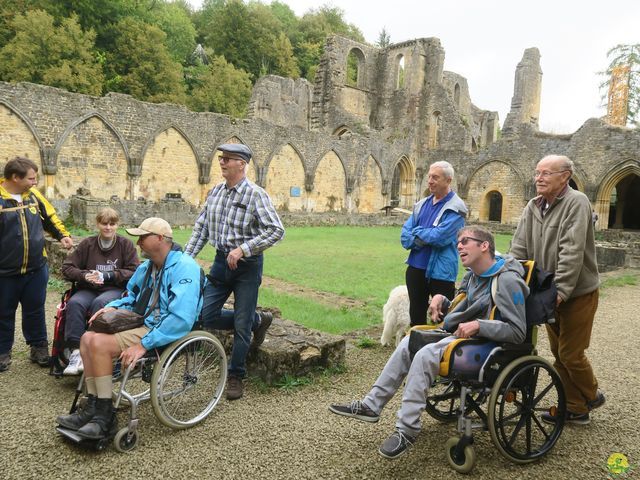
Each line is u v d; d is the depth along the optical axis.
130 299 4.22
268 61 66.94
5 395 4.46
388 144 40.72
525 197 35.06
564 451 3.73
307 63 72.69
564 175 3.93
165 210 22.36
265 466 3.38
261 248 4.31
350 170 38.12
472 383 3.41
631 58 42.62
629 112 42.78
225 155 4.40
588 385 4.08
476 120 58.03
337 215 30.98
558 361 4.29
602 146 31.44
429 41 43.09
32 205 5.12
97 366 3.56
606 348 6.61
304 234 23.62
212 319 4.66
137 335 3.73
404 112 44.06
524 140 35.16
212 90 55.78
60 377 4.90
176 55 61.22
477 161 37.78
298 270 12.55
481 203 37.75
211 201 4.59
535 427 4.15
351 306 8.76
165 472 3.28
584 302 3.96
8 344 5.13
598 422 4.26
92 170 25.94
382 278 11.84
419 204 5.45
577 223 3.81
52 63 40.41
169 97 47.00
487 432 4.04
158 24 55.69
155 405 3.65
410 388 3.37
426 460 3.53
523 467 3.48
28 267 5.02
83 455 3.46
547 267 4.07
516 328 3.40
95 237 5.39
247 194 4.42
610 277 13.34
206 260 13.05
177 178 29.53
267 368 4.83
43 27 39.84
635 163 30.16
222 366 4.18
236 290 4.48
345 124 41.81
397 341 6.24
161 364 3.67
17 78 38.81
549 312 3.54
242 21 65.81
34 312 5.19
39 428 3.83
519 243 4.36
